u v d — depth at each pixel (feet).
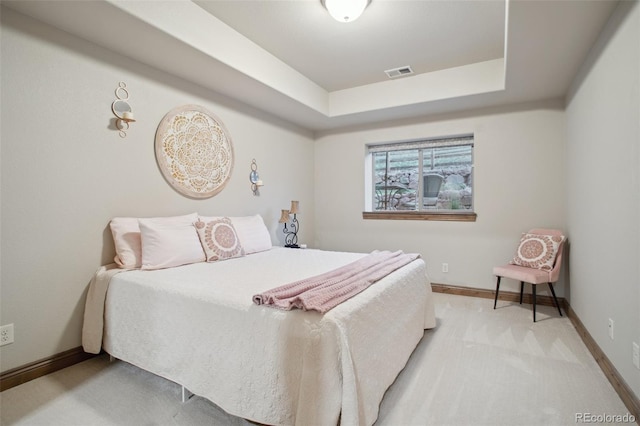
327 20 8.21
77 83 7.06
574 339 8.19
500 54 10.02
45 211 6.57
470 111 12.41
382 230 14.32
